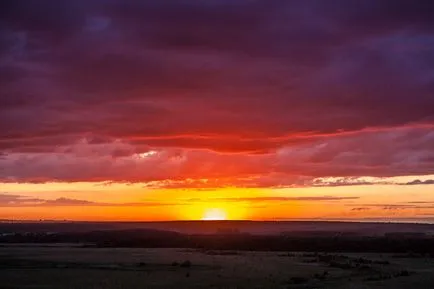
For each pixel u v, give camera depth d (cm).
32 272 7369
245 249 13975
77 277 6838
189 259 9962
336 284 6341
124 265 8488
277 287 6084
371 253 12531
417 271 7962
